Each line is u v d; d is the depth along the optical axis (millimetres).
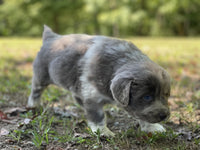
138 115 1001
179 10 7461
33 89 1287
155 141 1053
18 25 8039
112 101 1053
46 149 1007
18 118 1202
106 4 7062
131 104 999
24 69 2105
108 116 1248
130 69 994
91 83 1055
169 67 2188
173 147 1021
